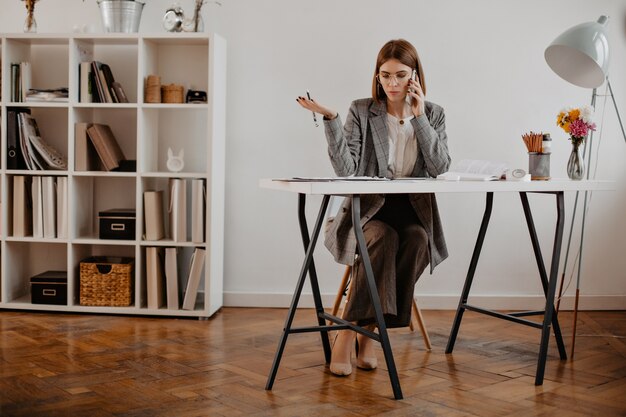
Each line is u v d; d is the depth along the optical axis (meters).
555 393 2.71
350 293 2.86
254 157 4.36
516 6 4.32
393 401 2.58
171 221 4.08
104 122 4.39
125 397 2.58
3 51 4.08
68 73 4.38
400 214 2.98
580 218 4.41
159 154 4.37
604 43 3.05
